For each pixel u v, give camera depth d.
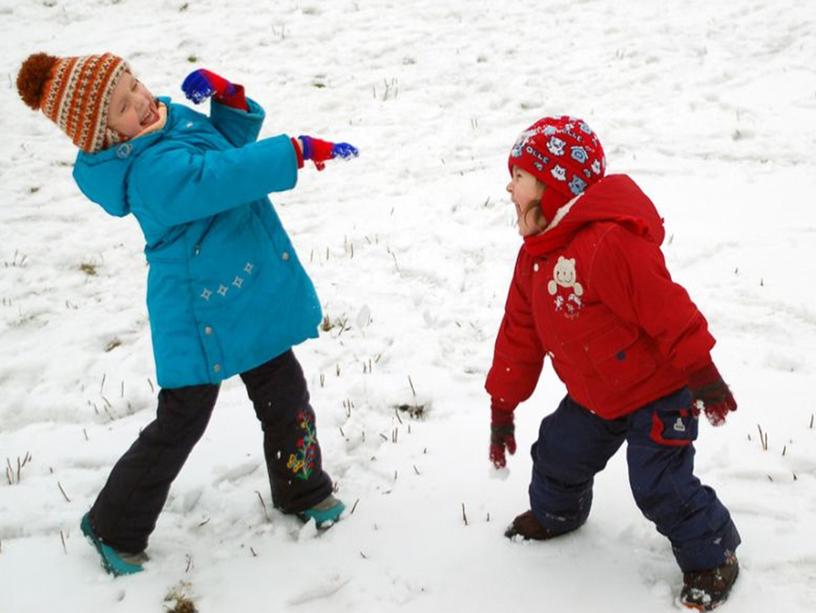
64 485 3.79
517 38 8.89
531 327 2.86
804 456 3.49
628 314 2.52
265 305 3.04
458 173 6.71
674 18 8.82
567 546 3.18
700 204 5.81
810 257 5.05
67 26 10.21
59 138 7.89
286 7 10.24
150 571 3.25
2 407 4.47
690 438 2.69
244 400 4.31
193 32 9.77
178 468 3.15
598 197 2.49
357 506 3.52
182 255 2.92
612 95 7.52
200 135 2.92
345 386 4.36
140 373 4.68
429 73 8.43
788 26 8.33
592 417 2.86
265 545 3.36
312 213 6.38
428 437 3.91
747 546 3.05
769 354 4.21
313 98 8.20
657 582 2.96
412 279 5.38
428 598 3.03
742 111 6.96
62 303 5.50
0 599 3.17
